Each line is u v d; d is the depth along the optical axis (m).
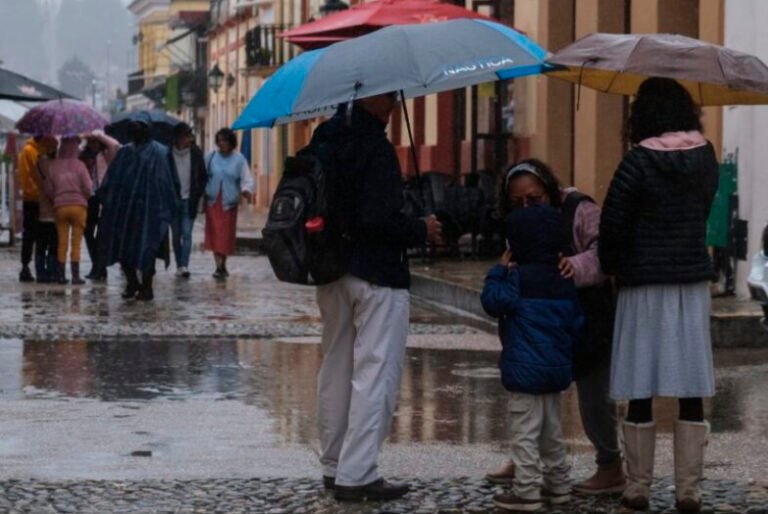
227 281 29.48
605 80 11.18
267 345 19.16
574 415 14.03
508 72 10.87
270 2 71.25
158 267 33.41
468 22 10.63
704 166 10.15
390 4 19.39
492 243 31.55
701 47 10.25
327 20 20.30
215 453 12.39
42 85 37.00
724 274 21.30
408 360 17.77
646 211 10.09
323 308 10.83
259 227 51.44
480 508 10.41
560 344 10.29
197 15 105.25
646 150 10.10
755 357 17.59
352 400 10.62
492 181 31.88
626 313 10.24
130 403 14.77
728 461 11.97
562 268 10.35
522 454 10.30
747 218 20.92
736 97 11.04
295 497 10.73
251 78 75.62
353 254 10.55
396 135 44.81
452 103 38.28
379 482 10.65
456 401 14.90
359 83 10.23
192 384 15.95
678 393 10.09
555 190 10.67
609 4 28.89
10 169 40.41
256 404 14.74
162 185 24.78
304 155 10.59
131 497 10.69
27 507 10.38
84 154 29.78
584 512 10.32
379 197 10.45
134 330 20.53
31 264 33.34
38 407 14.49
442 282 25.00
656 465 11.77
